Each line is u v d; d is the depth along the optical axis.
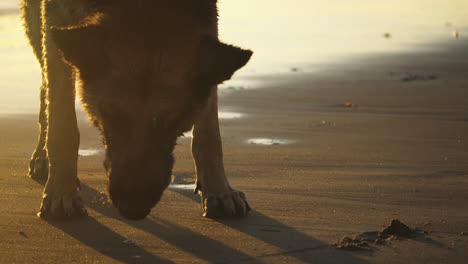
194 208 6.18
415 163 7.80
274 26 22.80
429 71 15.79
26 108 11.09
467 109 11.34
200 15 5.21
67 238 5.38
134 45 4.81
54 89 5.89
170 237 5.42
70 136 5.89
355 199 6.42
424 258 4.98
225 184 6.05
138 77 4.74
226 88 13.30
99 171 7.43
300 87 13.53
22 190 6.71
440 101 12.06
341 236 5.43
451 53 18.72
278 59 17.20
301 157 8.05
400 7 29.11
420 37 21.83
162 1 5.07
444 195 6.54
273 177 7.18
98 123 5.03
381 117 10.71
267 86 13.58
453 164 7.76
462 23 25.12
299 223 5.75
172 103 4.77
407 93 12.91
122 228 5.62
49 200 5.88
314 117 10.67
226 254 5.05
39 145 7.24
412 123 10.22
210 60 4.85
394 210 6.09
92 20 5.12
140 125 4.69
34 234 5.45
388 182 6.99
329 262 4.90
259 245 5.24
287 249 5.16
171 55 4.81
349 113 11.02
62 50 4.85
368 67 16.25
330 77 14.82
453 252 5.09
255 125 10.00
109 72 4.78
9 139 8.95
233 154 8.16
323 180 7.06
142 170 4.60
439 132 9.58
